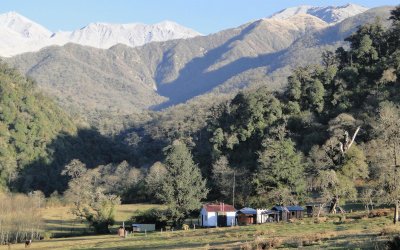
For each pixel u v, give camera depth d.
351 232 53.06
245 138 171.25
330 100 177.75
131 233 98.94
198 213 121.06
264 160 105.06
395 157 64.62
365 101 165.00
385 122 69.44
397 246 33.69
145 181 164.25
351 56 196.62
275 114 177.50
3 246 94.31
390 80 168.88
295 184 102.44
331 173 89.50
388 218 72.44
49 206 166.88
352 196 90.75
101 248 69.50
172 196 106.81
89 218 115.56
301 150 145.50
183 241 67.88
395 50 185.50
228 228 85.56
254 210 100.62
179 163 109.06
